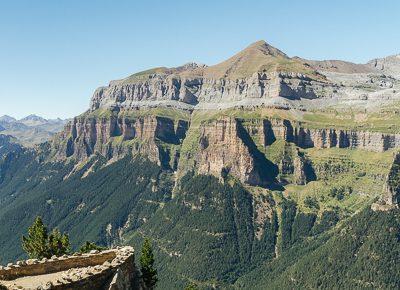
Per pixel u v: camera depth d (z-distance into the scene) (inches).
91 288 2516.0
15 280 2667.3
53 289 2327.8
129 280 2871.6
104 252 3110.2
